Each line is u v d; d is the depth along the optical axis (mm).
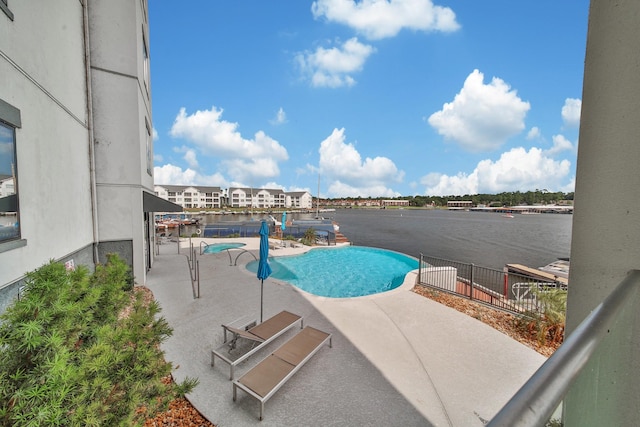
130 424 2572
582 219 1287
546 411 586
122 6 9062
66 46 7074
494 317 7562
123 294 3779
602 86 1206
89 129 8531
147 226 12531
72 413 2047
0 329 1993
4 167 4535
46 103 5922
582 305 1279
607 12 1195
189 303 8461
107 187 9109
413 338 6348
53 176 6152
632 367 941
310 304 8422
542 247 31594
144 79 11094
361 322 7180
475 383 4867
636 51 1072
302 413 4180
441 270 11000
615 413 928
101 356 2324
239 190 134750
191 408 4273
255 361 5480
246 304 8398
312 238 24078
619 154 1119
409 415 4176
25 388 1864
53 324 2191
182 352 5754
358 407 4305
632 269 1059
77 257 7582
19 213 4895
